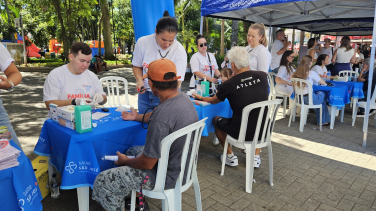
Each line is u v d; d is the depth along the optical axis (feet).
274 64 21.76
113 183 5.71
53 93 7.80
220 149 12.81
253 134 8.80
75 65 7.88
